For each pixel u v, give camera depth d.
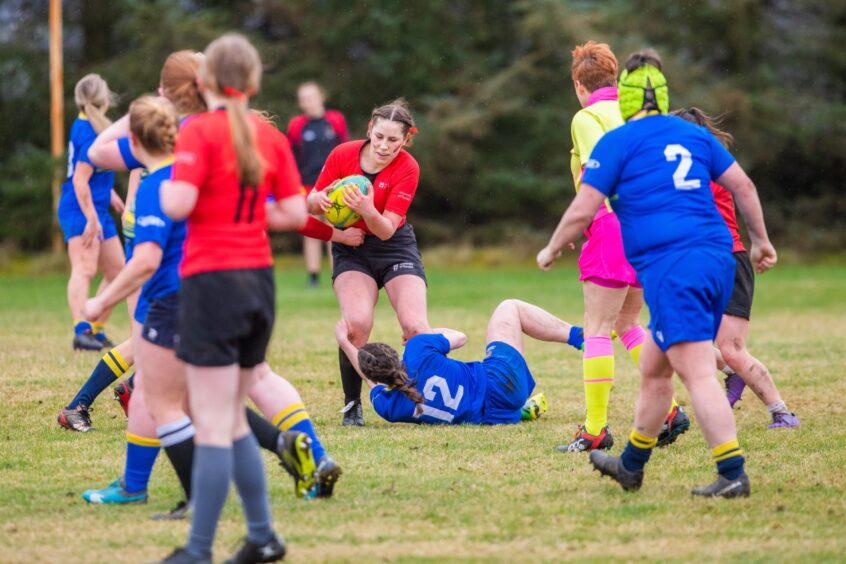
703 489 17.38
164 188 13.39
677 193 16.59
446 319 43.28
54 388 27.11
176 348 13.87
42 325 40.38
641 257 16.67
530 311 24.55
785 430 22.98
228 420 13.59
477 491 17.75
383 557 14.16
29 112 83.19
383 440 21.70
